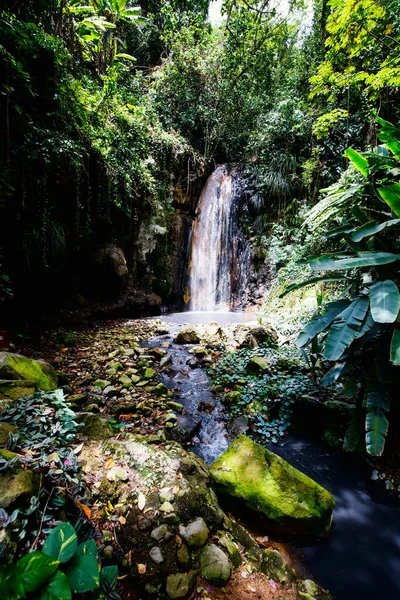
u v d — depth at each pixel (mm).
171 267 8523
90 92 5828
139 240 7297
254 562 1749
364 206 3352
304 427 3281
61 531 1131
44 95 4055
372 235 2631
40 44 3766
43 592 907
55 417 1936
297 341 2574
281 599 1578
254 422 3268
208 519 1792
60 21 4754
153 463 1980
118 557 1488
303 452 2982
